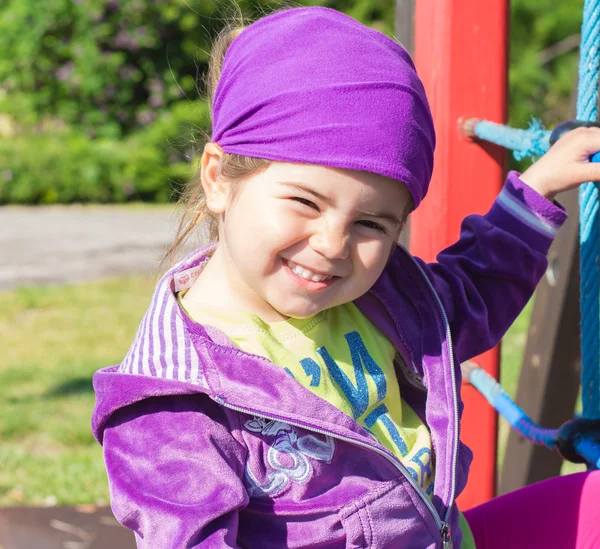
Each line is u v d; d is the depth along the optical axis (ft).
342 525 4.56
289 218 4.36
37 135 44.86
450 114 6.79
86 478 12.93
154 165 43.75
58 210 40.88
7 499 12.21
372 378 4.99
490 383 6.72
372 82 4.37
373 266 4.51
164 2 46.14
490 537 5.42
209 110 5.40
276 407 4.45
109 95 46.19
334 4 50.08
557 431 5.67
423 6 6.93
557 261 7.93
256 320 4.77
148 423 4.43
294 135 4.31
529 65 48.91
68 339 20.83
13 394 16.88
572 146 5.35
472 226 5.66
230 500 4.22
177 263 5.00
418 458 4.95
